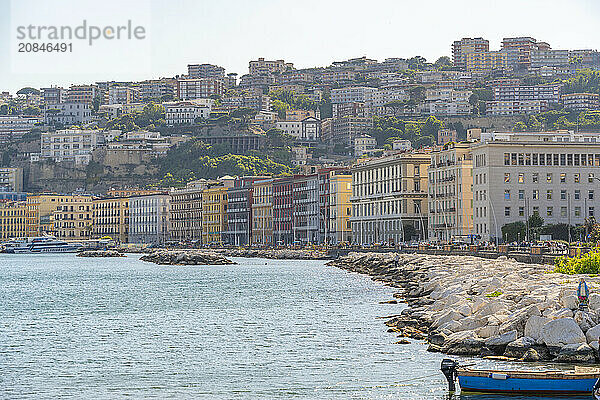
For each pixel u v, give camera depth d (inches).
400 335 3690.9
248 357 3415.4
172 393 2817.4
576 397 2532.0
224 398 2738.7
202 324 4525.1
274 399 2701.8
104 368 3257.9
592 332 2847.0
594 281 3796.8
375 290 6274.6
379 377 2906.0
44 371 3216.0
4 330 4414.4
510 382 2573.8
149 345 3796.8
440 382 2797.7
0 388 2928.2
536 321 2942.9
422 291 5305.1
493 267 5836.6
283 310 5093.5
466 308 3548.2
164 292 6860.2
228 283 7765.8
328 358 3309.5
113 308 5556.1
